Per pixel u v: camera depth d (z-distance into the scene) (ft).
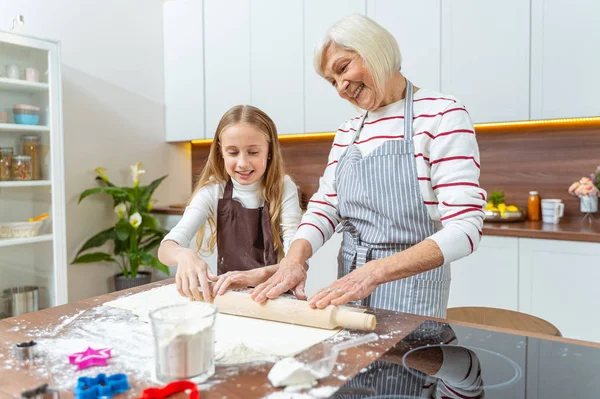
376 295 3.98
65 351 2.57
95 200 10.37
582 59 7.01
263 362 2.41
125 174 10.94
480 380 2.20
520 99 7.52
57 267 8.55
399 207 3.90
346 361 2.43
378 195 3.97
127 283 10.27
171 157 12.04
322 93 9.45
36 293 8.43
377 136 4.12
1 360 2.45
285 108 9.96
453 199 3.50
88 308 3.36
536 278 7.00
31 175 8.24
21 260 8.20
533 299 7.05
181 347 2.16
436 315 3.89
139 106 11.21
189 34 11.26
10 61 7.86
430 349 2.59
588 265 6.57
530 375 2.26
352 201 4.15
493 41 7.68
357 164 4.10
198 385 2.16
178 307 2.45
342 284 3.16
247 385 2.16
